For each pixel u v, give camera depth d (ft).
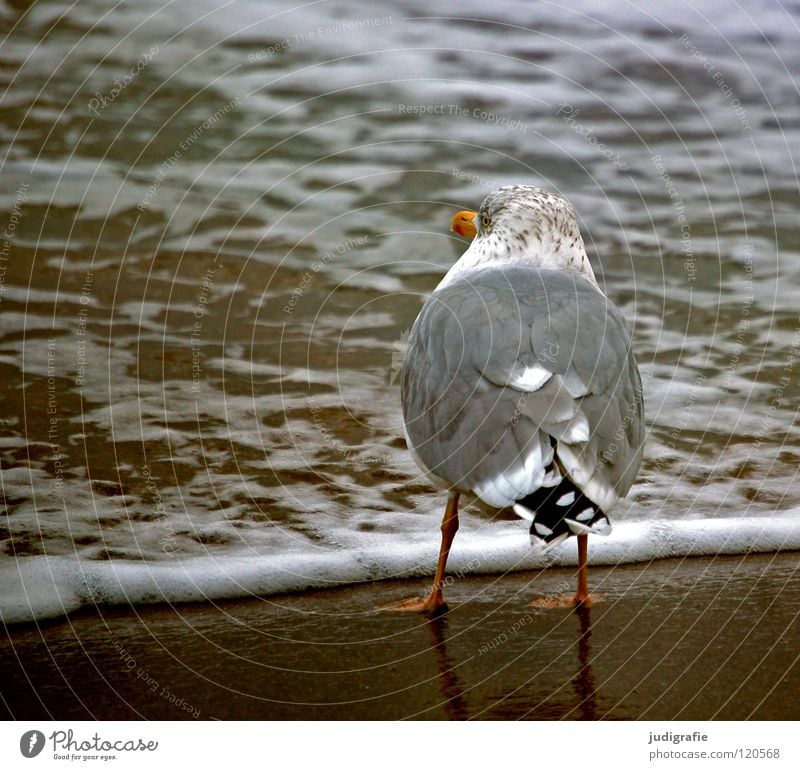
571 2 88.07
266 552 29.37
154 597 27.32
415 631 26.14
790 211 54.75
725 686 23.80
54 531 29.58
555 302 27.76
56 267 44.42
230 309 42.60
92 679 23.65
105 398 36.22
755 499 33.04
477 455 25.14
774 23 85.66
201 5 79.20
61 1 77.00
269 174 55.31
